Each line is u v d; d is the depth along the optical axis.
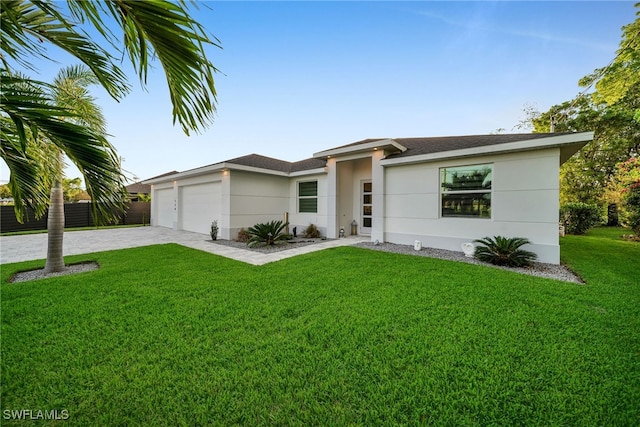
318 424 1.59
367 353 2.30
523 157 5.94
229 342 2.50
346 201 10.62
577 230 11.42
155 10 1.46
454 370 2.05
